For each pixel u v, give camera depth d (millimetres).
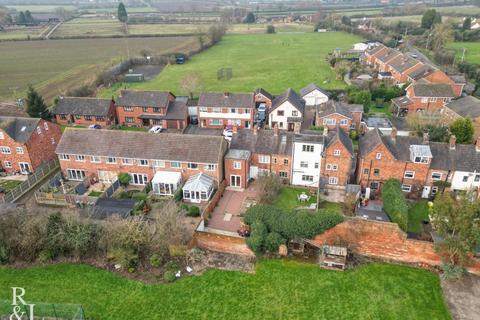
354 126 80375
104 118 82312
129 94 84125
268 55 161000
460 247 37281
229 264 41688
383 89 97688
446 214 37969
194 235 43781
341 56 148000
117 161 57031
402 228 42750
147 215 49156
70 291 37500
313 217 43562
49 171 62156
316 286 38719
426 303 36750
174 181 54031
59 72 129125
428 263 41688
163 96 82562
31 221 41188
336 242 43125
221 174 56500
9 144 59750
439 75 95938
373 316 35344
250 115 79250
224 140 56500
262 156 57531
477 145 52250
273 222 44125
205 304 36469
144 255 41625
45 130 63781
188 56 156125
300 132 63469
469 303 36750
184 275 39875
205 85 115750
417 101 87125
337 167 54938
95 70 129875
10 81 118062
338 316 35344
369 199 54125
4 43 181500
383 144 51719
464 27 173750
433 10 181750
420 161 51656
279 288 38438
